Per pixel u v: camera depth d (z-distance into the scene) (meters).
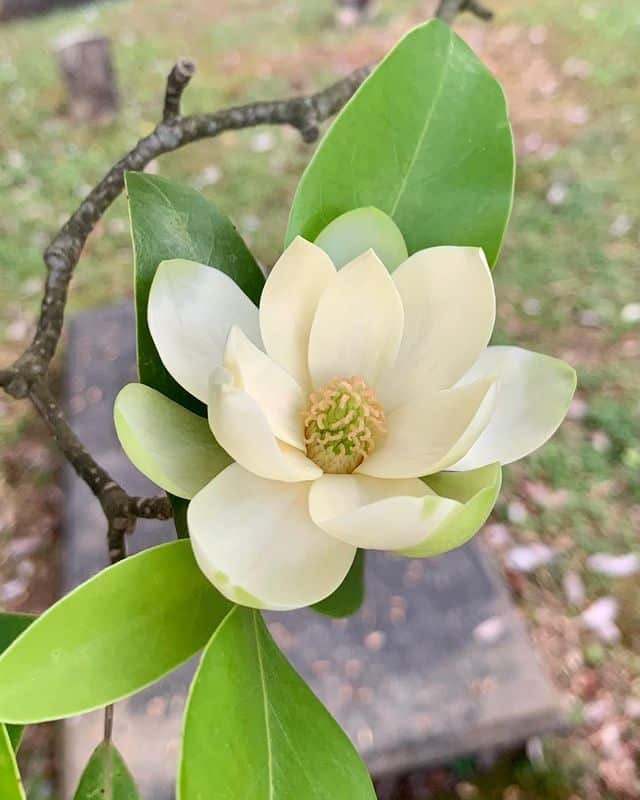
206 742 0.14
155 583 0.15
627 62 1.24
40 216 1.09
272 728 0.15
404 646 0.58
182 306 0.17
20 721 0.13
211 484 0.16
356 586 0.19
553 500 0.71
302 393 0.17
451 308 0.17
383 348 0.17
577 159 1.07
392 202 0.19
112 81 1.26
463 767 0.57
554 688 0.55
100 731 0.54
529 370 0.18
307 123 0.26
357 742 0.53
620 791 0.56
